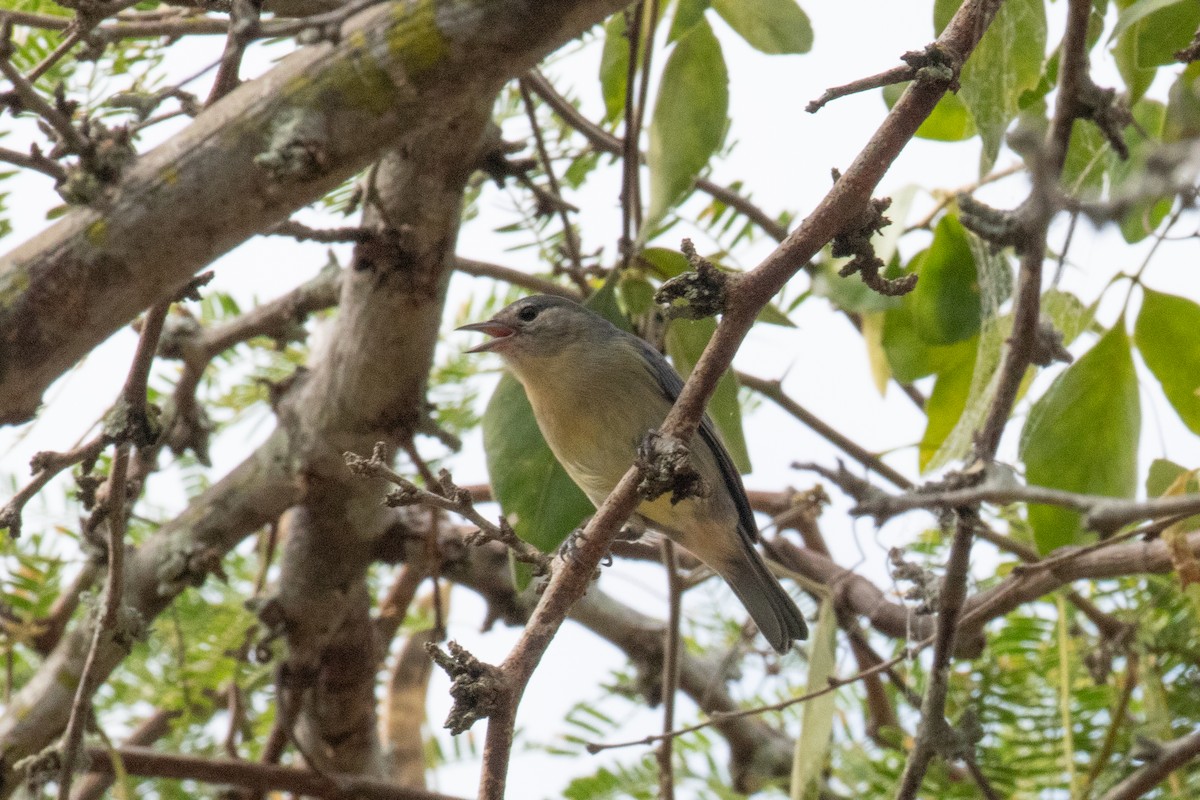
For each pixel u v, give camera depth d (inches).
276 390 441.7
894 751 428.8
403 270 389.1
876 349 452.4
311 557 450.9
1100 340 347.3
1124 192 158.6
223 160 220.5
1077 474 348.2
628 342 447.8
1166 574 410.0
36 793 375.6
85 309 222.1
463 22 213.2
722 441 394.9
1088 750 417.1
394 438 429.4
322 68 219.1
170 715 470.3
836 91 254.5
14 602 428.8
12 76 218.2
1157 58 339.6
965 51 264.7
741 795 446.9
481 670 249.8
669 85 383.9
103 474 426.6
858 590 464.8
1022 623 442.9
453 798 437.1
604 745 345.7
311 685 467.8
